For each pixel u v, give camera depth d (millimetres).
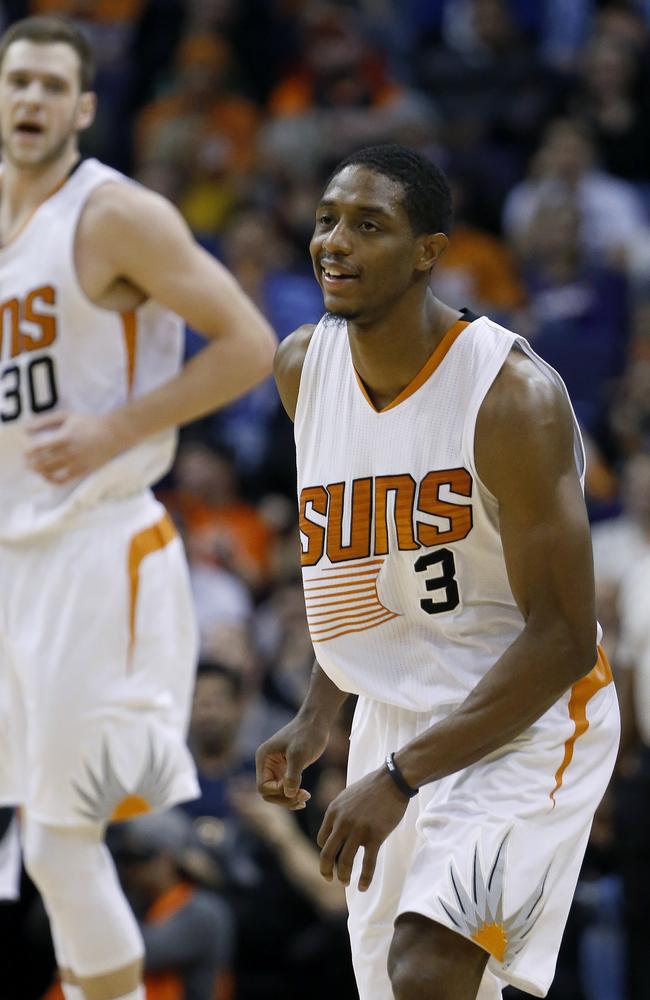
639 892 19453
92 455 14188
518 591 10469
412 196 10242
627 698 20844
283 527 27781
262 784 11758
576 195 32844
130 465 14500
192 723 20922
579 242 31828
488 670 10648
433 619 11109
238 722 21172
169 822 18969
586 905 20438
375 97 35938
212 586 26562
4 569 14539
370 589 11180
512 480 10320
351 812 10219
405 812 11055
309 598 11453
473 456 10484
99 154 36781
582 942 20422
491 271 32438
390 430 10812
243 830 20578
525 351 10578
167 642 14695
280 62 38781
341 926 20250
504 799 10641
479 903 10375
